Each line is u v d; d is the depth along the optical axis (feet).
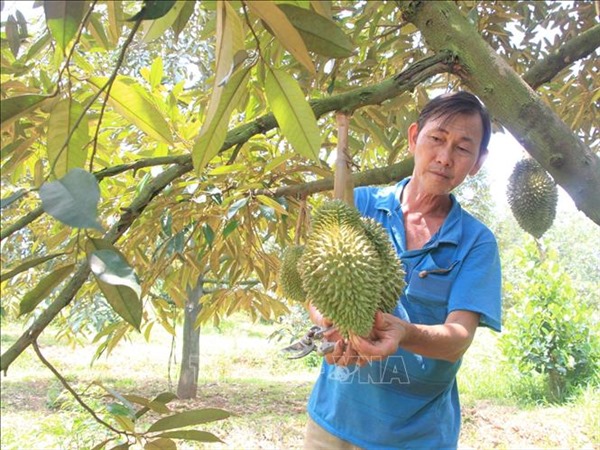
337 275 4.11
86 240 3.40
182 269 8.42
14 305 17.61
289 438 18.89
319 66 7.20
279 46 5.58
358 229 4.55
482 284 5.40
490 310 5.32
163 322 9.53
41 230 9.78
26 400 24.45
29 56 5.22
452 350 4.75
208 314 9.54
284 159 6.36
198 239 8.05
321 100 4.76
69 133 3.51
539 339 22.13
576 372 22.11
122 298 3.23
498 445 16.69
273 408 23.68
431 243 5.65
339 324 4.14
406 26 7.68
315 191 6.65
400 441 5.94
